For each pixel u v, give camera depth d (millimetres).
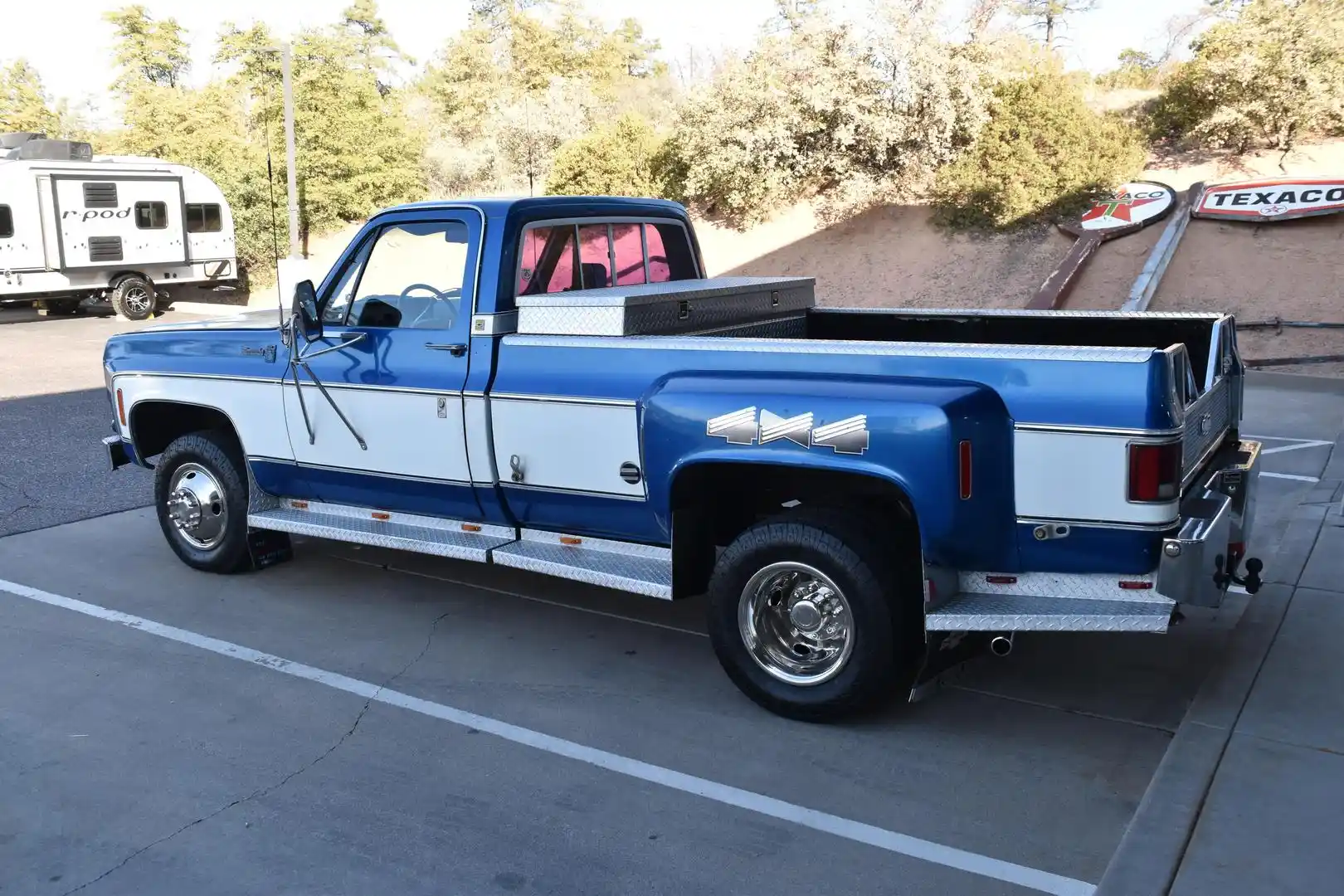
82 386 13203
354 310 5406
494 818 3684
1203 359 4875
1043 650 5023
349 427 5387
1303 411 10523
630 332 4613
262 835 3596
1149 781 3852
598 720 4410
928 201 19938
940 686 4609
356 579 6215
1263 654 4672
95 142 43500
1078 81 21656
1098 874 3303
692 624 5504
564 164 23984
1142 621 3660
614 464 4602
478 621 5555
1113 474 3686
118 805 3789
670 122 29359
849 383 3980
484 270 4875
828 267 19500
